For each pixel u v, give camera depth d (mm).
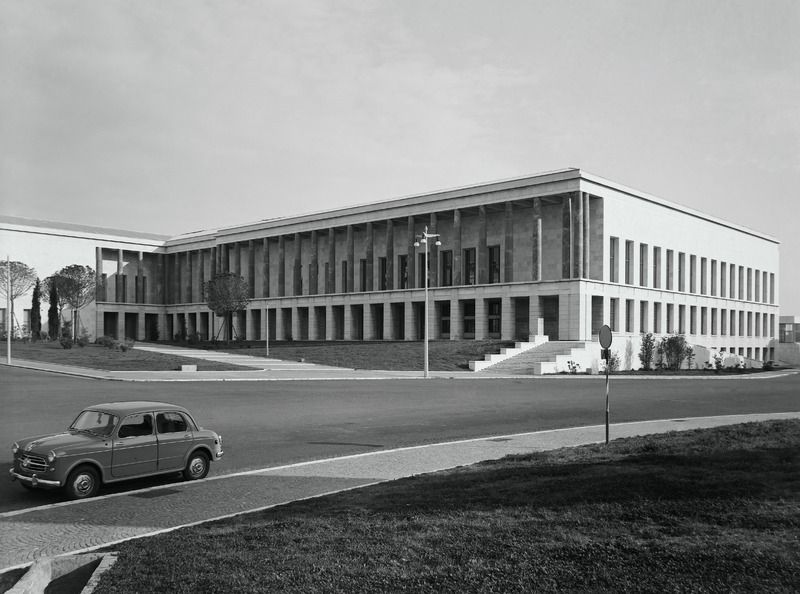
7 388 36219
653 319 77438
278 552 8891
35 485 13570
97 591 7777
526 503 10914
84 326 99500
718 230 91312
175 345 88938
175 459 15156
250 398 33188
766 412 28219
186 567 8430
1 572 9156
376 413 27953
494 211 78750
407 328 79562
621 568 8008
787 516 9617
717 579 7633
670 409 29703
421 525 9938
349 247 87312
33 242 96688
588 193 68562
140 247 108062
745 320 97188
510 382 46250
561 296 66812
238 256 101938
